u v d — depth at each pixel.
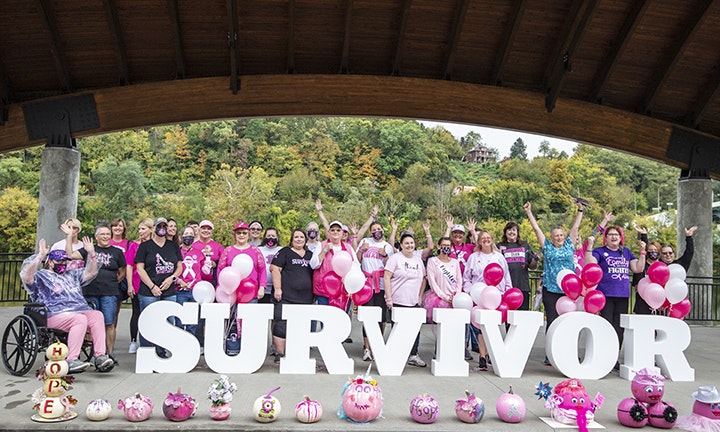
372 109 10.77
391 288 6.10
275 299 6.00
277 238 6.92
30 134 10.12
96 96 10.23
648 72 11.08
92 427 3.68
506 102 11.01
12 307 11.21
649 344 5.78
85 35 9.88
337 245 6.00
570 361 5.64
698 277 11.49
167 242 6.05
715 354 7.85
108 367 5.05
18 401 4.25
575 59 10.95
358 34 10.57
